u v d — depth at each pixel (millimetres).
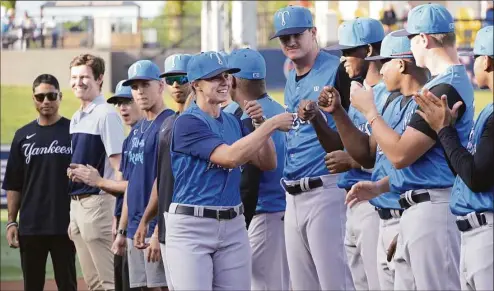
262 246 12000
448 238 9117
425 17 9062
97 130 13727
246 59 11672
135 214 11992
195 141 9531
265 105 11688
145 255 11719
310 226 11484
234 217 9742
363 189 9703
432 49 9086
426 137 8883
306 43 11516
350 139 10320
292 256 11758
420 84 9695
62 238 14109
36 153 14031
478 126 8367
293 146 11586
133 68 12117
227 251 9719
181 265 9641
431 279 9188
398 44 9703
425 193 9156
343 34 11156
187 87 11664
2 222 23094
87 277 14148
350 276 11445
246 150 9336
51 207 14016
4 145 24281
